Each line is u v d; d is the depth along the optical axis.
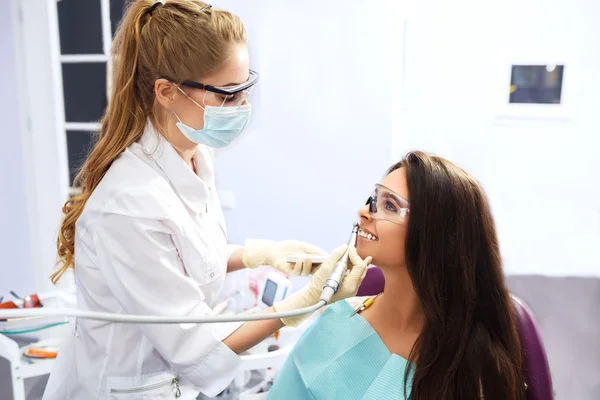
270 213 2.34
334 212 2.29
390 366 0.99
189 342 1.04
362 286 1.29
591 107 2.14
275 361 1.49
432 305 0.97
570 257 2.32
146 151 1.09
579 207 2.27
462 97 2.20
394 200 0.97
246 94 1.12
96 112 2.47
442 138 2.25
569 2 2.04
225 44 1.02
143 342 1.12
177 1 1.04
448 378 0.95
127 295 1.01
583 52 2.09
